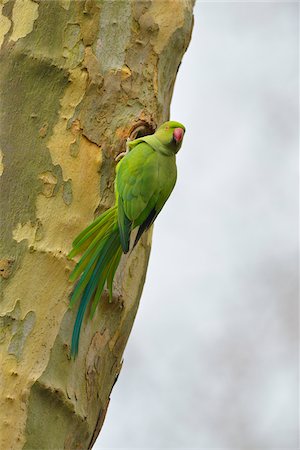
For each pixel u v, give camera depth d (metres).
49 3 10.02
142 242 10.39
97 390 9.61
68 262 9.39
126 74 10.18
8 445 8.72
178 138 10.48
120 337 9.95
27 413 8.84
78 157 9.73
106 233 9.78
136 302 10.25
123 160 9.98
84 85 9.91
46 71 9.84
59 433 9.02
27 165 9.55
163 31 10.60
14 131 9.65
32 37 9.92
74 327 9.28
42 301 9.21
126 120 10.06
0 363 8.94
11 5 10.01
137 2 10.48
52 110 9.77
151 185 10.16
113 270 9.77
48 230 9.45
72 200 9.62
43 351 9.07
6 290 9.18
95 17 10.16
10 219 9.38
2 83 9.79
